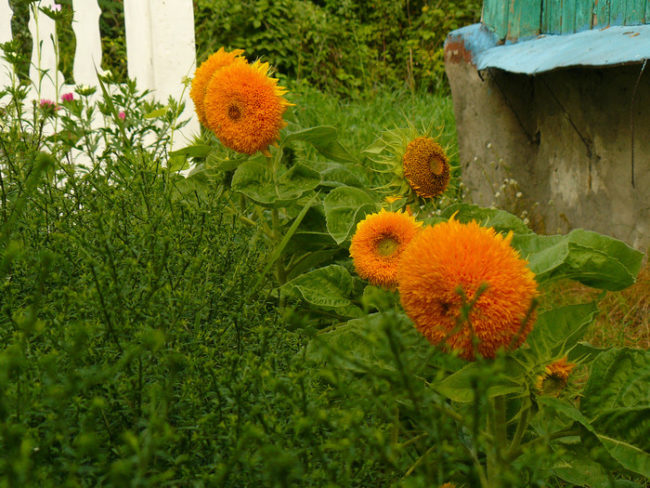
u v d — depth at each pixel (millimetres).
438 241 1205
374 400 1031
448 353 1215
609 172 3422
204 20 8070
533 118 4012
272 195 2133
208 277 1470
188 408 1161
